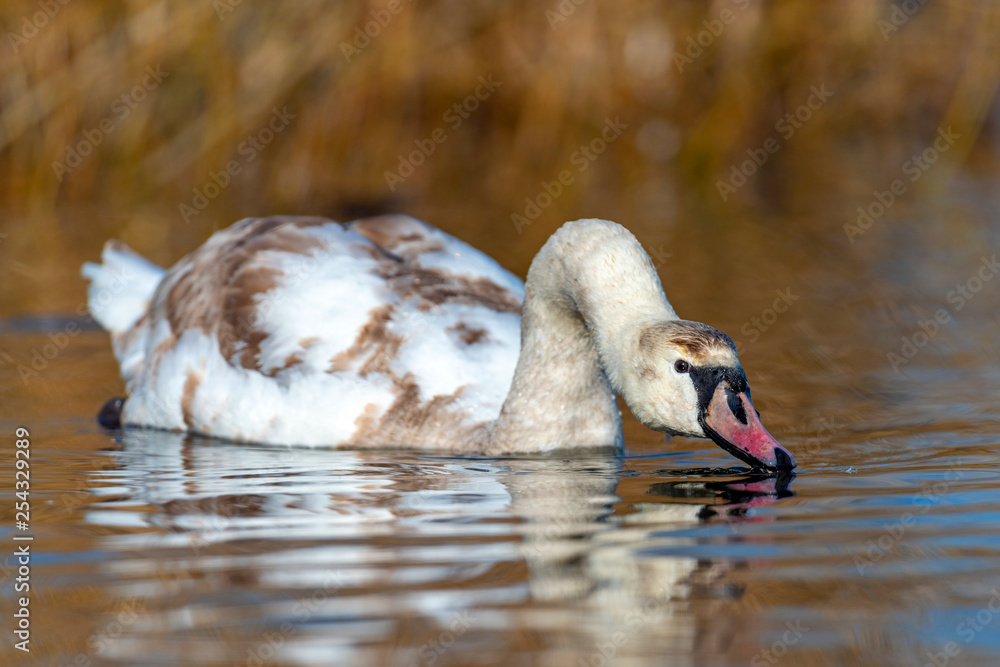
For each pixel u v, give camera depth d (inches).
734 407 363.9
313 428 449.7
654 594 272.5
